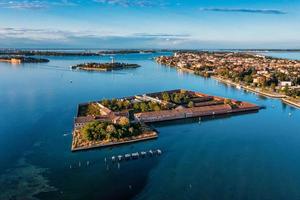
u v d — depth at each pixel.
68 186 192.50
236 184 197.25
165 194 185.50
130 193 186.50
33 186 191.38
